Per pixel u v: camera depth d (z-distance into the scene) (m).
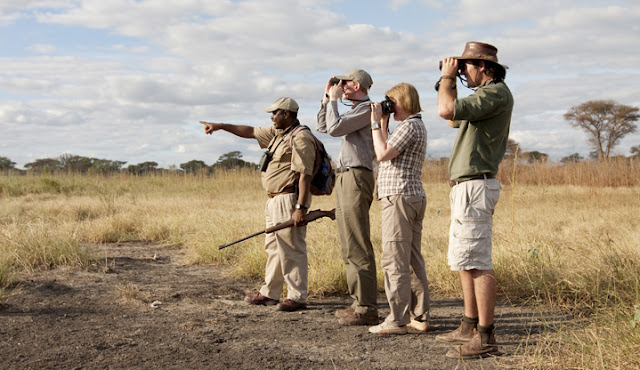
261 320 4.45
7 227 7.62
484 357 3.47
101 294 5.16
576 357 3.18
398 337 3.97
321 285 5.39
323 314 4.67
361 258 4.29
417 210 3.96
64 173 19.41
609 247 5.63
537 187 16.97
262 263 6.19
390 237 3.95
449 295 5.32
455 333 3.70
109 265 6.43
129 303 4.86
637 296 4.07
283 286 5.55
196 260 6.91
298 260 4.83
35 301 4.80
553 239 7.07
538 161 20.06
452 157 3.54
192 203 12.54
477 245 3.41
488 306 3.45
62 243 6.52
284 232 4.78
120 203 12.17
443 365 3.37
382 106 3.94
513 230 7.57
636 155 18.38
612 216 9.29
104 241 8.40
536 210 10.69
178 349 3.66
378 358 3.51
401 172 3.92
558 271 5.17
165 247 8.08
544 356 3.34
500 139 3.45
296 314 4.66
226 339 3.91
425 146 3.98
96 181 18.34
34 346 3.65
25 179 17.98
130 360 3.43
